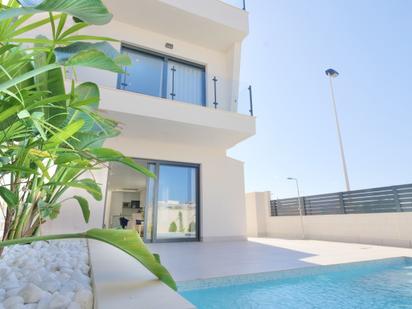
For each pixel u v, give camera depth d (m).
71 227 3.68
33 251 1.91
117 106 4.14
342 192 6.45
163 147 5.46
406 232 4.84
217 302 1.96
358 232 5.71
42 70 0.93
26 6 0.71
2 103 1.08
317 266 2.73
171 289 0.86
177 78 5.61
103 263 1.31
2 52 1.02
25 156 1.33
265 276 2.43
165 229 5.16
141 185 9.80
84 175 3.85
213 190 5.68
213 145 5.77
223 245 4.73
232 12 5.69
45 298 0.92
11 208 1.59
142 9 5.04
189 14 5.21
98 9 0.71
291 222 7.62
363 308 1.88
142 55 5.43
